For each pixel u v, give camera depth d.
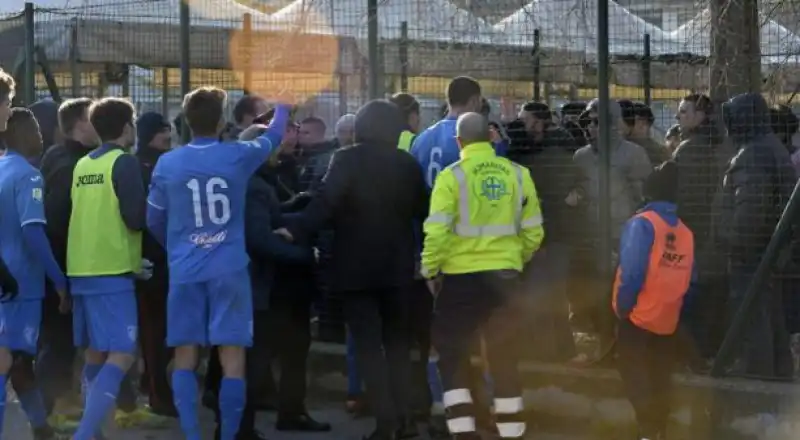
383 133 27.44
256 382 28.78
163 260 30.78
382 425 27.61
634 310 25.92
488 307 26.14
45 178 29.02
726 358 29.03
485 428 30.28
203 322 25.88
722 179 30.16
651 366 26.30
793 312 29.11
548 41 37.53
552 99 41.44
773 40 33.91
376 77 34.56
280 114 27.25
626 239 25.81
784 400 27.91
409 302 27.95
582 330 34.53
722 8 33.66
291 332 30.17
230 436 26.19
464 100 29.22
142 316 31.41
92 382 27.38
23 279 26.48
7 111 25.75
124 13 42.69
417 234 29.55
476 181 25.98
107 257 26.64
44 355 30.67
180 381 26.20
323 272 33.00
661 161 33.78
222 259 25.62
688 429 29.17
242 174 26.02
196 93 26.02
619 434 30.08
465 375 26.27
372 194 27.17
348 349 32.09
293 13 38.03
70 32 43.34
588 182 31.91
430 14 37.16
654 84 40.00
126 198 26.45
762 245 29.09
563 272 32.06
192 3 42.22
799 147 32.31
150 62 42.88
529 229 26.72
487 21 37.56
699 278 30.19
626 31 41.62
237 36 39.22
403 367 28.16
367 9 34.97
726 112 29.30
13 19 43.28
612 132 31.84
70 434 30.56
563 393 30.95
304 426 30.72
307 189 34.09
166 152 28.75
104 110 27.00
